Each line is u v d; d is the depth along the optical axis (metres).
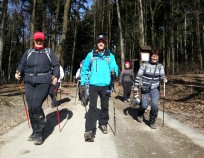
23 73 6.44
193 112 10.55
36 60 6.21
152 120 7.92
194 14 33.88
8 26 45.09
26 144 6.42
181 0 36.06
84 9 39.00
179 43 46.97
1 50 23.27
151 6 35.66
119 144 6.49
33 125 6.52
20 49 52.16
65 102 12.53
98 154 5.88
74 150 6.08
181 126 8.30
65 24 22.14
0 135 7.13
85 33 46.44
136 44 40.59
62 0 34.53
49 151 6.02
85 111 10.17
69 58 48.06
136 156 5.79
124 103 13.05
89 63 6.80
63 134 7.19
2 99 11.35
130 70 13.60
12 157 5.71
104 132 7.22
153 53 7.75
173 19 38.25
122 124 8.36
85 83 6.87
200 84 18.23
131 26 39.62
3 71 49.88
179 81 20.75
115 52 45.25
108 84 6.78
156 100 7.80
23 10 40.78
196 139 7.02
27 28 43.50
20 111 9.98
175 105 12.02
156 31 41.03
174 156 5.83
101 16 38.94
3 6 23.17
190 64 37.12
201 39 31.72
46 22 37.72
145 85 7.88
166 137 7.14
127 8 39.38
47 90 6.28
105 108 7.08
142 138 7.01
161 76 7.82
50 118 9.02
